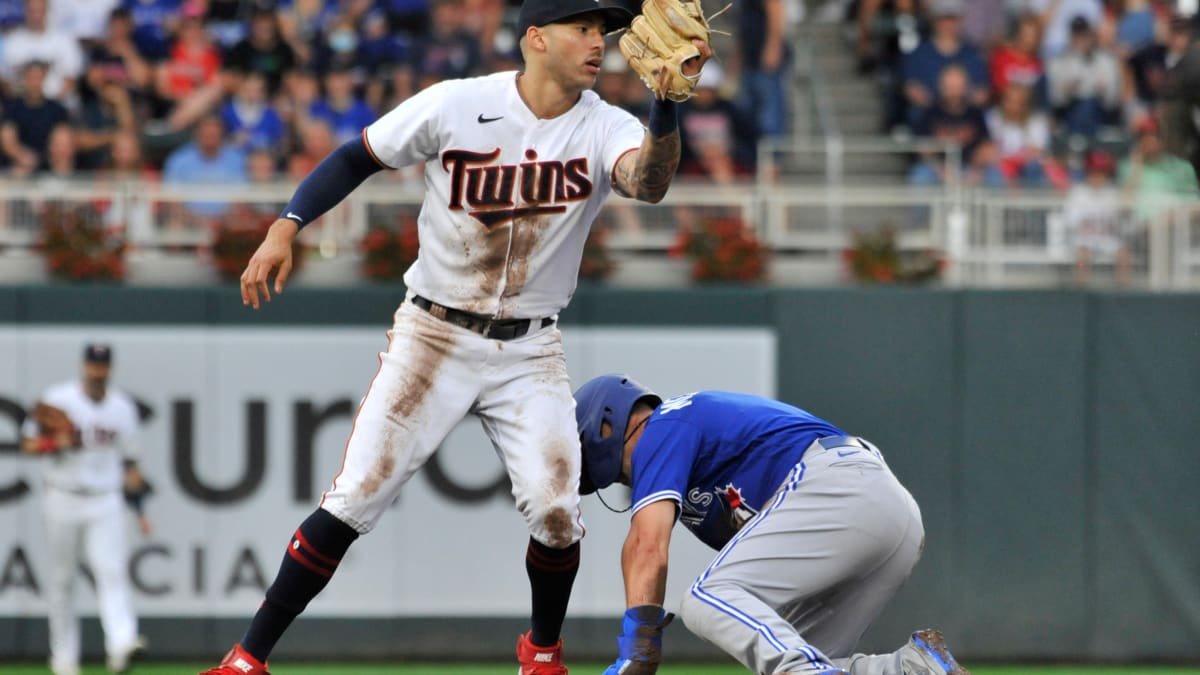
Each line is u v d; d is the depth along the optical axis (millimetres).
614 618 36688
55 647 34312
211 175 39781
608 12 17531
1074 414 37438
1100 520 37406
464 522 36969
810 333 37469
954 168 41844
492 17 43906
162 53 42750
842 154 43062
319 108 41844
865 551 18047
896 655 18031
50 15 43281
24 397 36469
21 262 37844
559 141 17859
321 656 36906
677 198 38969
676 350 37344
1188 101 22266
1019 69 44688
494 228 17906
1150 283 38875
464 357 18141
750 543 18078
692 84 16125
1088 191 39469
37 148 40531
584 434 18906
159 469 36719
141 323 36812
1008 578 37344
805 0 48812
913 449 37438
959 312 37531
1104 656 37312
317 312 37094
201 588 36719
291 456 36938
